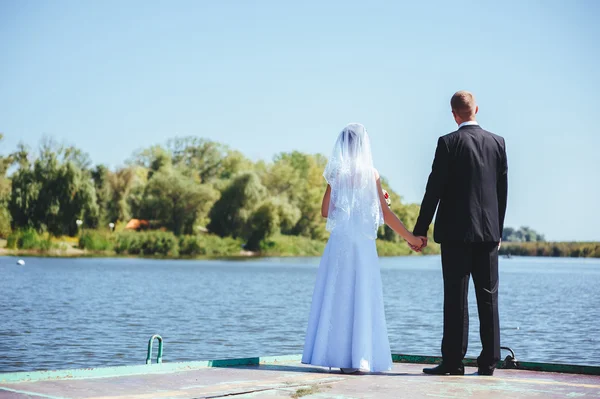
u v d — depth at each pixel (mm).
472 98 5414
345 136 5520
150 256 83750
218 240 86812
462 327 5121
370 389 4375
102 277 42375
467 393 4262
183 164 105375
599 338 16094
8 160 73250
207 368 5191
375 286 5383
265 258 91312
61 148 75375
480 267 5184
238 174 88188
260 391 4191
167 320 19000
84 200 75000
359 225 5391
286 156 119500
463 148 5195
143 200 85688
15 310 20906
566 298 31094
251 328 17391
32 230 74062
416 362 6016
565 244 121250
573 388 4480
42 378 4395
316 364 5258
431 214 5266
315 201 104000
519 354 13539
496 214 5223
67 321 18031
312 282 42156
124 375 4699
